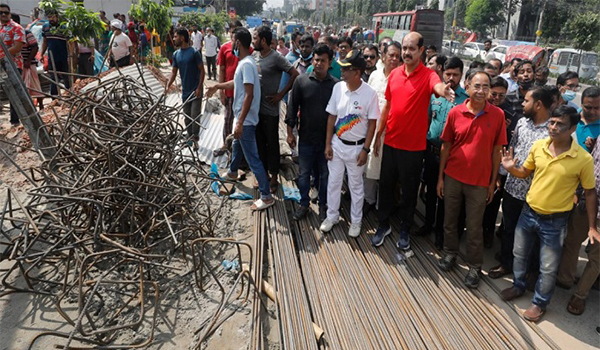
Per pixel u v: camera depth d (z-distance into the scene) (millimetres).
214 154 5832
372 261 3637
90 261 3346
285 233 3971
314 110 4016
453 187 3416
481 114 3254
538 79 4641
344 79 3672
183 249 3521
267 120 4641
